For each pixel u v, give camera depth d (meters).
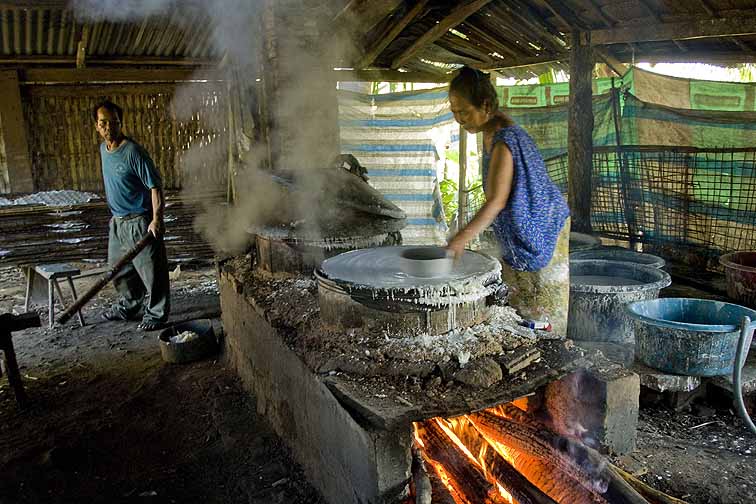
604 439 2.32
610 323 3.61
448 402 1.98
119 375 4.18
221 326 5.16
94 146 7.38
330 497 2.40
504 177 2.44
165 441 3.25
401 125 8.44
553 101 7.80
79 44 6.48
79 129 7.27
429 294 2.27
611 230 6.55
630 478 2.14
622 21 5.23
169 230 7.54
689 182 5.70
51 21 6.07
